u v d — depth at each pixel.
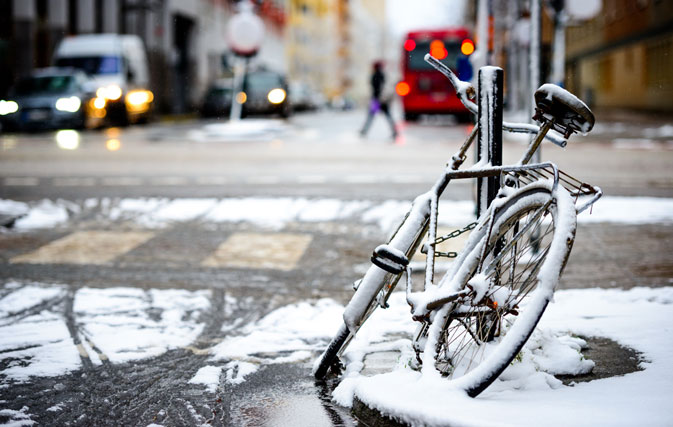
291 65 100.38
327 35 125.31
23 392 3.81
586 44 64.25
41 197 10.58
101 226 8.52
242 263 6.72
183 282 6.06
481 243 3.58
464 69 17.69
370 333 4.68
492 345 3.75
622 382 3.62
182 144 19.86
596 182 11.77
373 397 3.37
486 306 3.59
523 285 3.65
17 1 32.72
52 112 24.77
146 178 12.66
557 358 3.85
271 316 5.12
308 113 55.19
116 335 4.71
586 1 9.47
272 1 80.44
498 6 29.52
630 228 8.04
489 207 3.81
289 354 4.40
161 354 4.39
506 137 21.59
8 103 24.70
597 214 8.82
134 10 45.12
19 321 5.00
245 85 36.75
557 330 4.54
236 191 11.04
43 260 6.82
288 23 96.38
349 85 154.38
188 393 3.82
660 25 41.56
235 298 5.61
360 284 3.88
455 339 3.85
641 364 3.95
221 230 8.25
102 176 12.95
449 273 3.66
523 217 3.65
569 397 3.36
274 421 3.47
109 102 27.72
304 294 5.73
